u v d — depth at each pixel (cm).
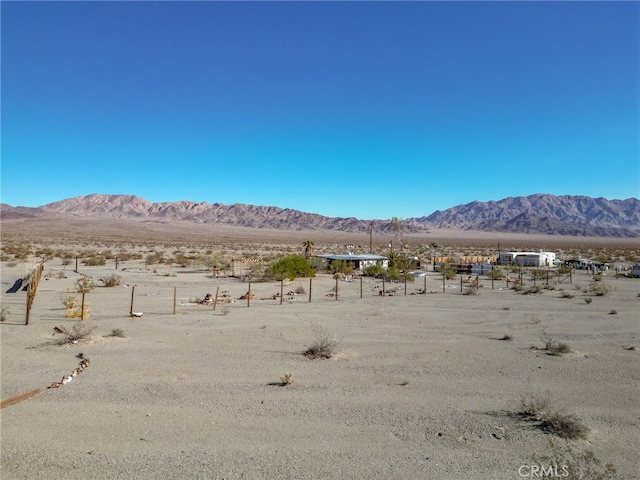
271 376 1127
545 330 1756
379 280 3859
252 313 2053
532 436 800
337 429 822
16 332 1541
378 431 816
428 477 661
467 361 1288
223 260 5041
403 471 677
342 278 3959
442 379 1121
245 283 3391
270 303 2397
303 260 4003
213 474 661
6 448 732
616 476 660
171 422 842
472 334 1667
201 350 1368
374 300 2589
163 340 1486
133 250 8394
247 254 7612
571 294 2984
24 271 3659
